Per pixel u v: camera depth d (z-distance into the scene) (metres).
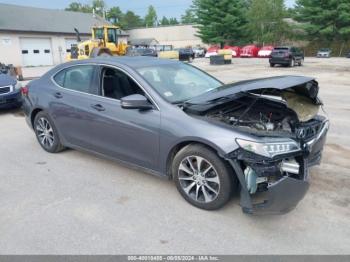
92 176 4.14
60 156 4.86
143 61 4.23
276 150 2.84
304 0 49.78
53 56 36.41
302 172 2.95
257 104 3.80
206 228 2.99
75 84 4.41
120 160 3.96
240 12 53.22
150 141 3.51
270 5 59.16
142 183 3.92
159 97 3.53
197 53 46.28
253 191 2.87
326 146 5.11
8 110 8.55
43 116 4.85
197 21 55.59
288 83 3.24
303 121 3.51
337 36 48.72
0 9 34.19
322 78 16.05
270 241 2.80
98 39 21.27
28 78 18.66
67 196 3.62
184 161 3.34
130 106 3.43
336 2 47.00
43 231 2.97
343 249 2.68
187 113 3.33
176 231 2.95
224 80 15.39
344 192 3.59
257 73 19.47
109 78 4.02
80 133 4.32
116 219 3.15
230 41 54.84
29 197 3.61
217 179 3.12
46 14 38.12
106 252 2.69
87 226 3.04
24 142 5.61
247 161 2.82
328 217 3.13
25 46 33.66
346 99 9.62
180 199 3.52
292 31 55.34
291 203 2.83
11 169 4.41
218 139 2.98
